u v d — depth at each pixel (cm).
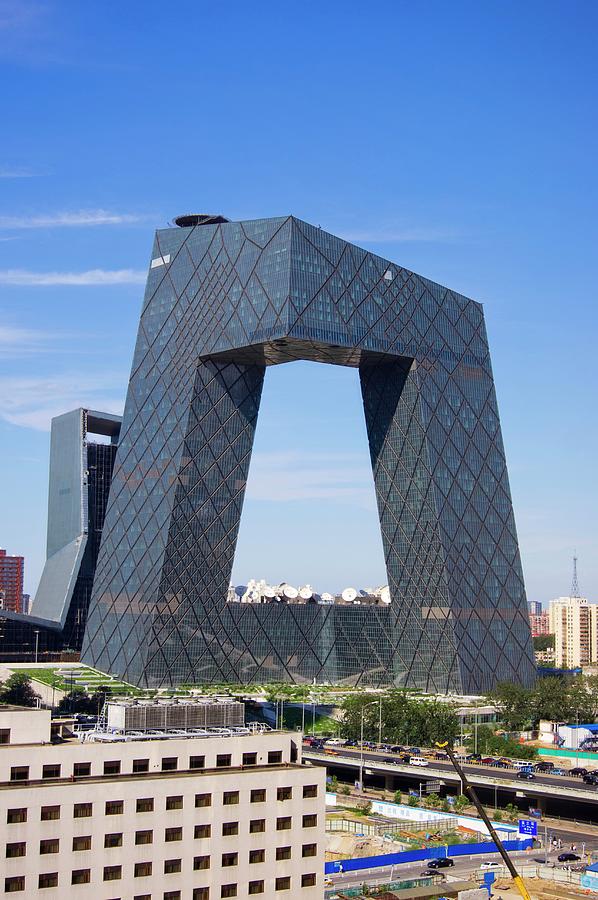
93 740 12019
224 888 11481
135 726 12431
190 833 11381
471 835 18938
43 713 11688
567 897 15575
